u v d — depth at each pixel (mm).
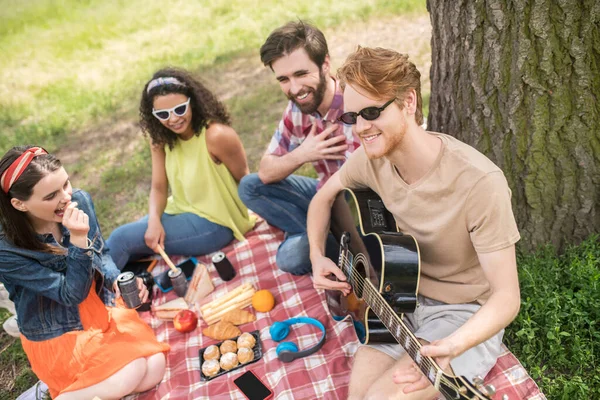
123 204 4707
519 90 2553
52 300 2473
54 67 7875
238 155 3412
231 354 2695
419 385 1929
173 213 3533
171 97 3039
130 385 2490
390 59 1876
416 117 2066
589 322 2473
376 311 2258
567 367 2439
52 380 2512
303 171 4438
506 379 2318
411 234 2291
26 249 2350
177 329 2955
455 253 2148
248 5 8523
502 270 1947
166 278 3268
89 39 8602
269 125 5355
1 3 10438
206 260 3508
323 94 2762
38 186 2215
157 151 3400
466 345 1828
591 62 2424
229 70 6645
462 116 2797
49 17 9734
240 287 3100
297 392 2484
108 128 6020
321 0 7809
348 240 2500
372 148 1996
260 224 3750
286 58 2619
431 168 2043
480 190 1938
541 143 2648
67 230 2570
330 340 2727
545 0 2330
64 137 6012
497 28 2465
